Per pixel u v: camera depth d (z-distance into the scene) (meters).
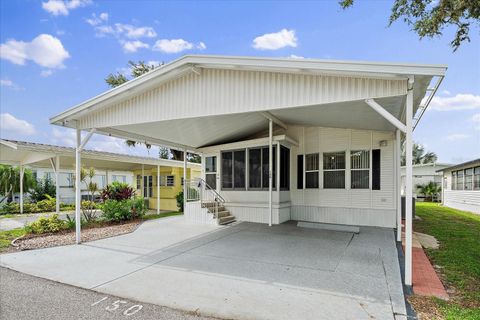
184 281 4.15
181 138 9.66
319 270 4.59
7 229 9.12
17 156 13.20
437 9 5.29
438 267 4.88
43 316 3.11
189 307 3.29
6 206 14.14
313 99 4.81
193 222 9.89
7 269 4.82
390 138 8.56
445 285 4.04
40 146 10.92
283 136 9.09
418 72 3.84
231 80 5.59
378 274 4.39
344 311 3.15
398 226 6.84
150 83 6.20
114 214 10.10
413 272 4.51
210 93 5.78
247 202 10.23
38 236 7.75
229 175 10.84
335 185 9.43
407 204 4.02
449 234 7.92
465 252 5.87
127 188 12.20
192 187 10.93
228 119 8.30
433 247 6.31
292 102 4.98
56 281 4.21
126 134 8.31
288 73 5.01
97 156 11.83
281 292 3.70
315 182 9.84
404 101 4.80
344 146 9.29
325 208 9.58
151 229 8.72
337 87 4.62
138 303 3.42
